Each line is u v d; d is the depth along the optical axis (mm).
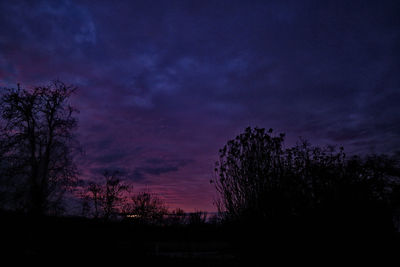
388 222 5270
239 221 6492
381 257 4918
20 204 11188
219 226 9055
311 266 5281
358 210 5277
